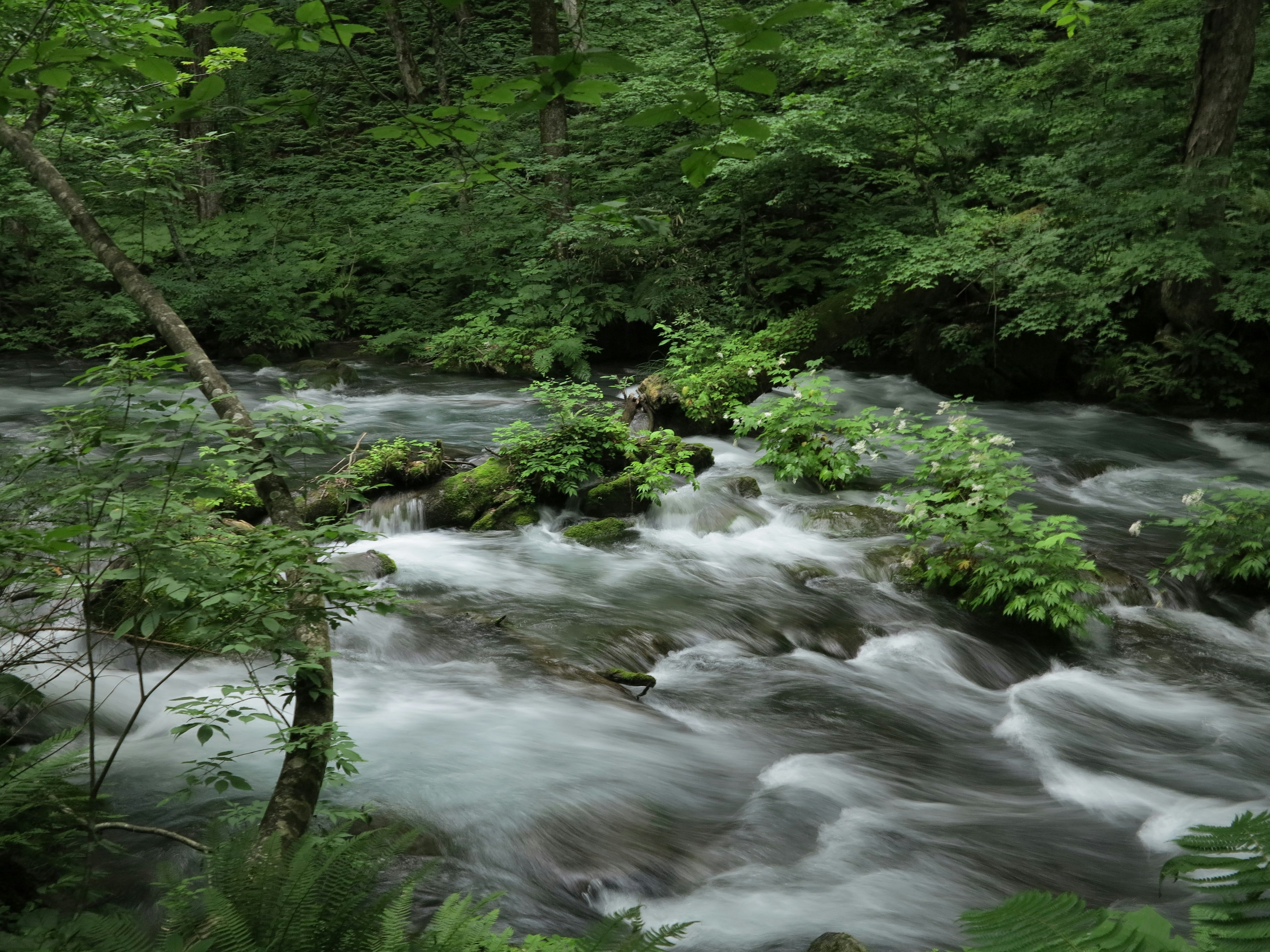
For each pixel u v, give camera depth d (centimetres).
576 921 409
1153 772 577
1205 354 1484
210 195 2230
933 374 1633
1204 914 151
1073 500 1119
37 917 286
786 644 735
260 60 2527
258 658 624
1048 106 1783
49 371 1705
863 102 1599
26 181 1630
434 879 418
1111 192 1416
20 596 425
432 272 2097
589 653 688
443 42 2734
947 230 1641
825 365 1747
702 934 405
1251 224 1438
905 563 849
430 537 934
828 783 540
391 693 611
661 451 1050
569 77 256
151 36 540
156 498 373
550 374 1758
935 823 507
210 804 459
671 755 560
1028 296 1503
